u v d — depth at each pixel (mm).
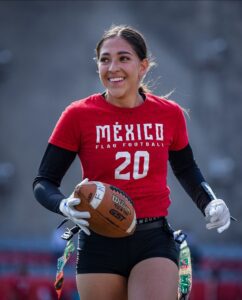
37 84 58594
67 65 58781
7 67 58750
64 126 9906
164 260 9664
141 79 10273
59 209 9234
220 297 27891
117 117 9898
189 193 10578
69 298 26594
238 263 35656
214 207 9812
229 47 58250
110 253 9734
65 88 58500
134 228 9367
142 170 9828
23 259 39062
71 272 30531
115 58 9836
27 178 56844
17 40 59344
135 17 59344
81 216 8953
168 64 58125
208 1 59188
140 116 9961
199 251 31953
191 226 53688
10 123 58031
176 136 10281
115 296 9789
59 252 34094
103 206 9078
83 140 9898
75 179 54656
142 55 10039
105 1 59562
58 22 59406
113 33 9961
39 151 57594
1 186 55938
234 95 57562
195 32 58812
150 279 9484
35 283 27203
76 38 59156
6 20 59625
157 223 9867
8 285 27250
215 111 57250
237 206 55219
